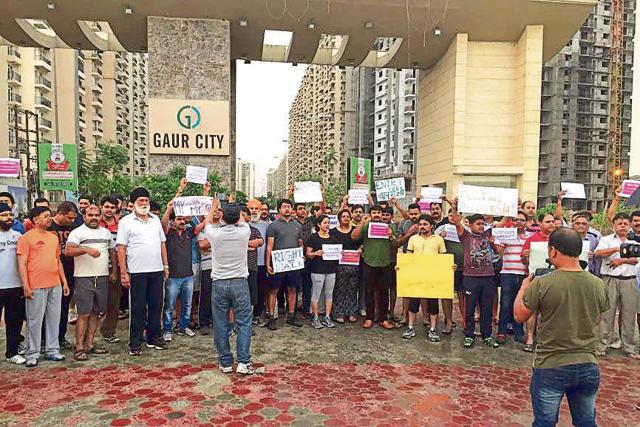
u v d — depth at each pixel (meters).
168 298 6.14
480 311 6.45
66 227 5.92
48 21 16.59
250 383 4.80
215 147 16.06
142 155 84.44
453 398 4.55
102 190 37.19
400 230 7.89
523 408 4.36
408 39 17.84
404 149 73.62
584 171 70.31
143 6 15.25
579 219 5.98
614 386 4.99
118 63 69.06
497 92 18.34
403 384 4.88
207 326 6.57
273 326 6.88
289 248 6.84
